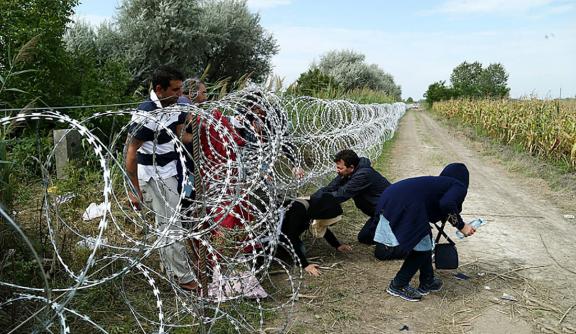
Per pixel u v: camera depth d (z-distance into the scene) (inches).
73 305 136.6
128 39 649.0
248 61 872.3
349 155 203.6
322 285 178.1
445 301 171.2
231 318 129.2
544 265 207.8
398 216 162.4
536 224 271.6
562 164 469.4
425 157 549.3
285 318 151.6
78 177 199.0
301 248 188.2
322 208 195.0
